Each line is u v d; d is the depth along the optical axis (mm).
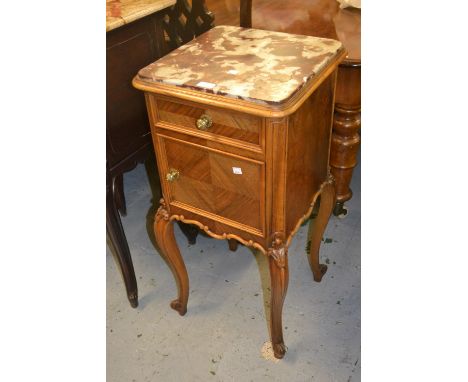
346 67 1301
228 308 1475
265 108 843
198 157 1018
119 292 1568
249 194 1000
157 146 1062
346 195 1751
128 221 1880
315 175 1165
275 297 1128
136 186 2076
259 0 1821
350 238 1716
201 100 896
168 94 934
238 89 879
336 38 1418
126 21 1120
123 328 1436
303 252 1664
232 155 956
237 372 1283
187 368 1306
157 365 1320
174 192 1131
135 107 1287
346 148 1599
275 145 889
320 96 1034
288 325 1398
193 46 1093
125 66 1219
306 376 1258
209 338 1383
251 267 1627
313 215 1819
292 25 1547
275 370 1278
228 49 1064
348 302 1466
